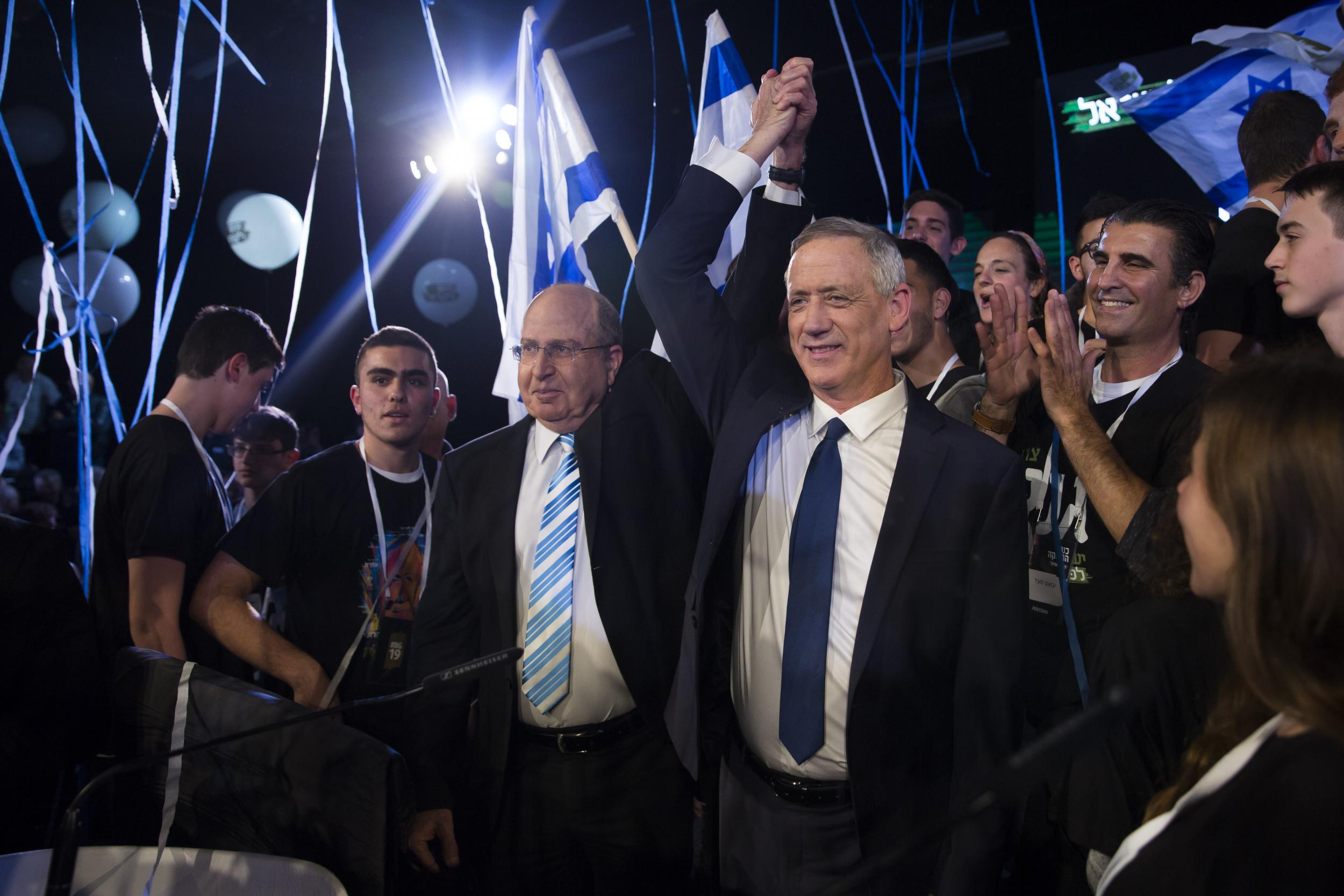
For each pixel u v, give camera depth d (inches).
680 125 241.9
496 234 300.5
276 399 319.9
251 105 249.0
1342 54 87.3
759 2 209.8
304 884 41.5
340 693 73.4
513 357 89.6
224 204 281.9
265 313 315.9
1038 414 62.4
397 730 73.3
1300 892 21.4
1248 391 26.5
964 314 93.7
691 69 227.5
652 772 61.2
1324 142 67.6
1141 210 58.0
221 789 51.5
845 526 51.8
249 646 70.4
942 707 49.6
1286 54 91.2
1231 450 26.0
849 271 51.2
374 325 82.7
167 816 52.1
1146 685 23.7
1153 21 174.9
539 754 61.5
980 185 200.2
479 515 65.1
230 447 113.8
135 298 276.8
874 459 52.6
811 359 52.3
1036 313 88.4
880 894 47.4
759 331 64.5
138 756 55.8
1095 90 181.3
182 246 293.3
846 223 52.8
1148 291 56.4
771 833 51.4
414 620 67.1
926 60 201.9
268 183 287.4
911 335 77.4
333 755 46.1
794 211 63.9
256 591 75.1
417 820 61.8
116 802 57.7
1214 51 166.4
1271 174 71.9
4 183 263.1
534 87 91.5
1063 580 52.3
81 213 89.8
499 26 224.2
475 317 307.0
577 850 61.8
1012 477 49.0
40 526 59.4
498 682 62.4
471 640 66.3
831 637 50.6
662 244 59.0
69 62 223.3
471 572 64.6
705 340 58.6
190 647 77.9
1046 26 186.4
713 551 53.2
